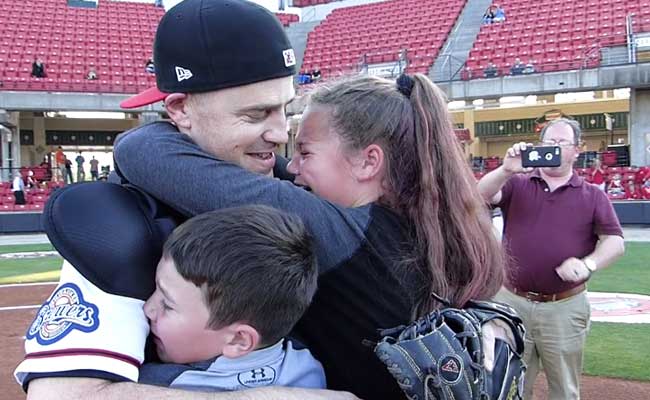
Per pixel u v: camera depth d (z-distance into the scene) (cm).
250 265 114
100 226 118
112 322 115
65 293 119
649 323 645
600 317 675
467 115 2761
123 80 2423
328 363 137
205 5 128
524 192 371
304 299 121
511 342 138
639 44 1980
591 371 494
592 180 1667
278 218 121
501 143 2833
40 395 110
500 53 2286
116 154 134
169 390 113
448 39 2541
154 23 2853
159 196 129
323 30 2891
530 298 367
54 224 118
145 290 121
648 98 1909
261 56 128
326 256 130
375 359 132
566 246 357
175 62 128
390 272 132
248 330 117
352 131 138
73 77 2370
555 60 2091
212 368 122
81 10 2766
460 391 117
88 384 111
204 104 130
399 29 2716
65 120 2631
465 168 143
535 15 2473
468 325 124
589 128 2662
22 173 2117
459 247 138
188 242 116
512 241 369
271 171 147
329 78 159
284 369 128
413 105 142
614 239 360
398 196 140
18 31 2541
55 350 111
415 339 121
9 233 1728
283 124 137
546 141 371
